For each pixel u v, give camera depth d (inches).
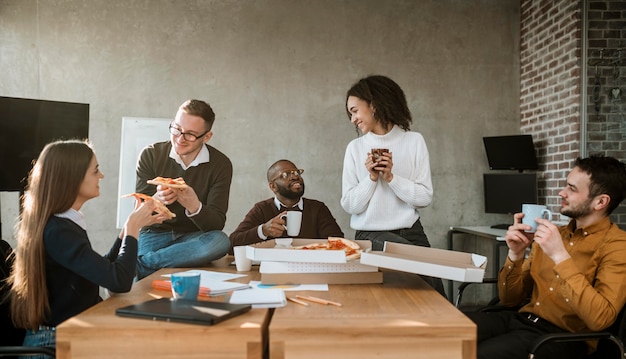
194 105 103.2
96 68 174.7
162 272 83.4
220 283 69.3
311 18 183.2
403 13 186.4
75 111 123.1
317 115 182.7
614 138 149.5
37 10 172.4
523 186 171.9
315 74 183.0
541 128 176.4
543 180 175.6
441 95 187.5
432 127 186.9
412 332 50.3
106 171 174.6
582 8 155.3
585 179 73.6
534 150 171.5
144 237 105.0
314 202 128.1
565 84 161.8
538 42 178.2
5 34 171.0
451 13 188.1
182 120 102.0
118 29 175.8
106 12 175.5
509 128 189.9
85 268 61.7
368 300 61.7
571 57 158.4
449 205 187.3
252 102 180.9
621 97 148.5
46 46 172.7
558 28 165.5
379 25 185.3
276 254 69.4
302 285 70.4
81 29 174.2
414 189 108.5
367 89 112.9
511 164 175.8
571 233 78.7
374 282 72.3
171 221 104.9
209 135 107.1
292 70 182.2
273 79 181.6
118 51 175.6
